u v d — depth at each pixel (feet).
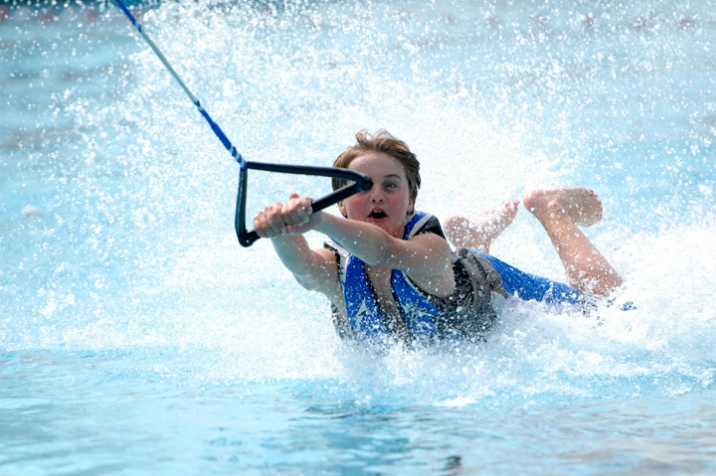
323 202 27.61
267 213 27.48
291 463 23.75
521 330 38.14
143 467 23.59
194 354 40.42
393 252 32.19
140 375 36.86
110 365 39.09
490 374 34.12
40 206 70.64
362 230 30.58
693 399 30.30
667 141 78.84
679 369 34.55
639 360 35.86
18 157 86.89
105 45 135.44
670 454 23.90
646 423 27.22
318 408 30.32
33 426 28.48
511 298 39.99
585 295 42.37
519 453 24.21
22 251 61.36
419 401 30.94
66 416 29.81
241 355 39.65
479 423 27.68
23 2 160.56
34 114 103.50
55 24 149.89
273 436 26.61
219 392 33.37
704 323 39.24
